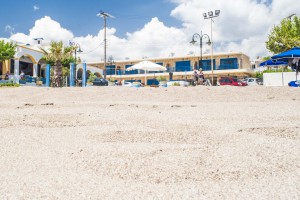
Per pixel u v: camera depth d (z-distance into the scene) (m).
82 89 13.30
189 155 2.80
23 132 4.16
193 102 9.87
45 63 30.75
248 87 12.88
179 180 2.16
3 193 1.92
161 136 3.81
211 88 12.62
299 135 3.70
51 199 1.83
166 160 2.64
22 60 27.39
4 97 11.56
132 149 3.06
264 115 5.62
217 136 3.73
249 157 2.72
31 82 25.88
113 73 47.00
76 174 2.31
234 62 39.94
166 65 43.97
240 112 6.18
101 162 2.61
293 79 20.94
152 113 6.13
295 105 7.38
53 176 2.26
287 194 1.88
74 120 5.38
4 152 3.01
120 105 7.95
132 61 45.69
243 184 2.07
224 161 2.61
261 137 3.59
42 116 5.80
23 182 2.12
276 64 15.95
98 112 6.36
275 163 2.54
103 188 2.02
